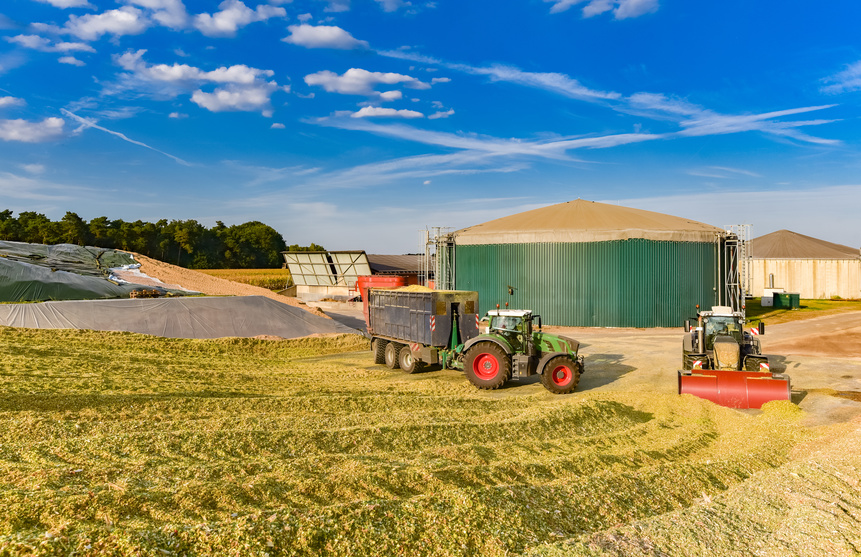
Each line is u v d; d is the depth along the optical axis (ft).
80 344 56.24
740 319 48.67
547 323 98.27
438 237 107.14
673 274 94.53
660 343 75.61
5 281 74.28
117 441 23.17
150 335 63.67
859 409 39.34
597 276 95.40
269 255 340.59
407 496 19.72
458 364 49.90
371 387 44.39
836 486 21.77
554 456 26.73
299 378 48.19
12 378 35.81
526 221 107.65
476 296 52.03
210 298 77.71
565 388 44.88
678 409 38.42
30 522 14.60
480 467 22.71
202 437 24.58
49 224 267.18
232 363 55.11
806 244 153.58
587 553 15.37
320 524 15.58
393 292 55.88
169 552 13.60
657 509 20.33
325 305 138.92
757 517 18.78
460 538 16.03
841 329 83.51
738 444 29.84
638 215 107.04
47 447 21.89
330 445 26.00
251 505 17.49
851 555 15.72
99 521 15.03
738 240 96.84
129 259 110.63
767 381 40.29
